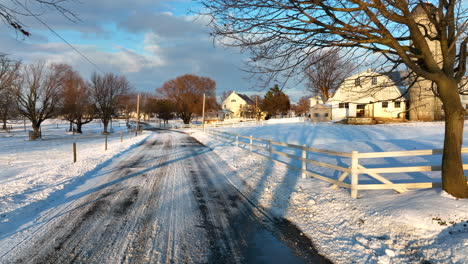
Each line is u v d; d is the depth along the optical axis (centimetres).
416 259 369
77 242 432
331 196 643
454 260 343
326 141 1933
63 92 4169
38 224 507
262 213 578
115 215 556
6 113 3862
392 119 3328
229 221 531
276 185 792
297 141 2028
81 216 550
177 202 648
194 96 7556
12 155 1786
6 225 493
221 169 1104
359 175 836
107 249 410
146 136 3609
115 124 8812
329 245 430
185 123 7850
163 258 387
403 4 416
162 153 1684
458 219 411
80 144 2702
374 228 460
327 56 525
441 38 485
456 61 546
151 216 552
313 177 859
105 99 5094
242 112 8638
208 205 628
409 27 467
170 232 475
